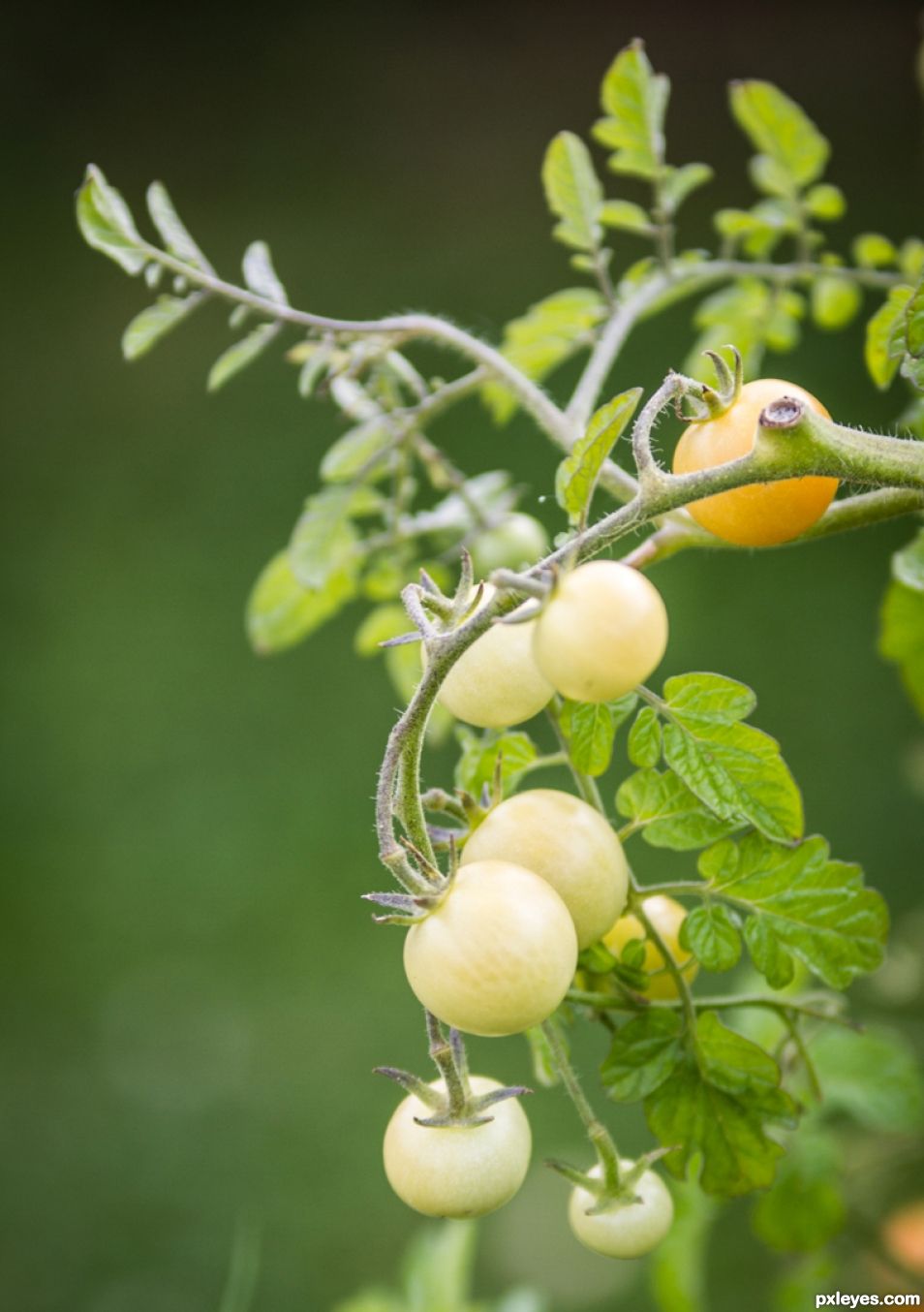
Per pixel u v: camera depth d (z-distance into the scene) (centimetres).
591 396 63
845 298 75
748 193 316
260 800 191
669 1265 68
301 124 377
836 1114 85
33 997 166
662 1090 56
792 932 55
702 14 387
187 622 224
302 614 73
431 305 289
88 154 372
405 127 375
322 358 65
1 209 350
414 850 51
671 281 69
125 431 273
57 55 400
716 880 55
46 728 206
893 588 64
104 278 323
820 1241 67
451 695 53
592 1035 144
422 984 51
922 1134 77
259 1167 144
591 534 50
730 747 54
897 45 362
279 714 205
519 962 50
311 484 252
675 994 57
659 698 54
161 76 394
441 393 67
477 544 73
